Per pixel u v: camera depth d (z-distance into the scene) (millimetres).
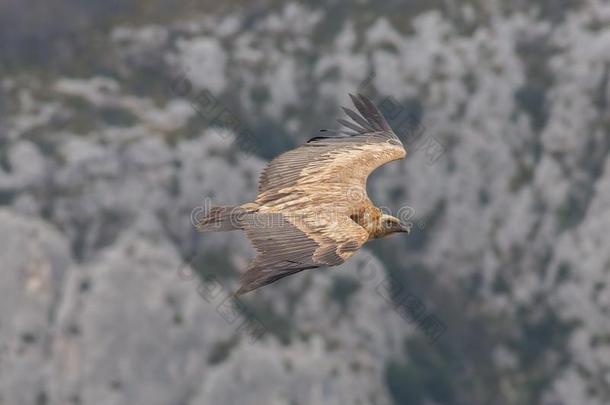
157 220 47125
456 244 52188
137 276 44062
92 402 42062
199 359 43156
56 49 55094
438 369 48656
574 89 54875
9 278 43406
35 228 44469
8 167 47750
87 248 46000
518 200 53094
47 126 50250
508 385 49844
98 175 47812
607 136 54031
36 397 42125
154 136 49500
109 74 54844
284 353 44312
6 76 53344
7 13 54656
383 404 46281
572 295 51594
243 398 42875
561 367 50469
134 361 42719
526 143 54469
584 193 53344
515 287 52125
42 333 42969
